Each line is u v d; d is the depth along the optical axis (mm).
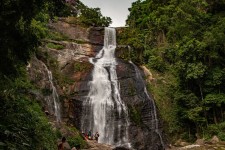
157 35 39156
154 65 35344
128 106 29578
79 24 40906
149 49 38188
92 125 28516
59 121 24656
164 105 31188
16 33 7824
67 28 39438
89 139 25578
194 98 29547
